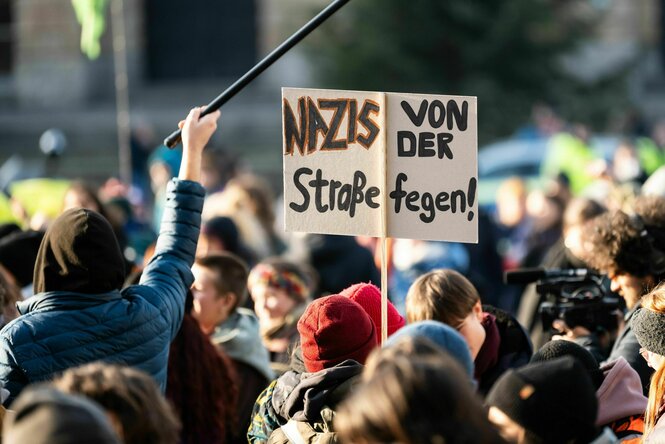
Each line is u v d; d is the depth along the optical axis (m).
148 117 33.50
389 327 5.32
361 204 5.14
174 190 5.04
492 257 11.80
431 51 26.66
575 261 7.39
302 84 33.25
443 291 4.94
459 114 5.16
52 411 2.87
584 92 27.50
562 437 3.50
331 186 5.14
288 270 6.96
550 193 11.77
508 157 19.84
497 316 5.48
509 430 3.51
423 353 3.16
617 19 32.53
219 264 6.42
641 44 32.84
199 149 5.14
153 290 4.70
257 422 5.14
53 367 4.39
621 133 26.36
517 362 5.38
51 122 33.62
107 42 34.66
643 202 6.14
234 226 9.26
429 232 5.14
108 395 3.29
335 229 5.14
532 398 3.50
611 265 5.71
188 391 5.38
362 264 9.84
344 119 5.14
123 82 12.68
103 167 31.62
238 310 6.59
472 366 3.87
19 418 2.90
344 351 4.60
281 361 6.75
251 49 34.56
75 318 4.46
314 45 27.22
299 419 4.51
